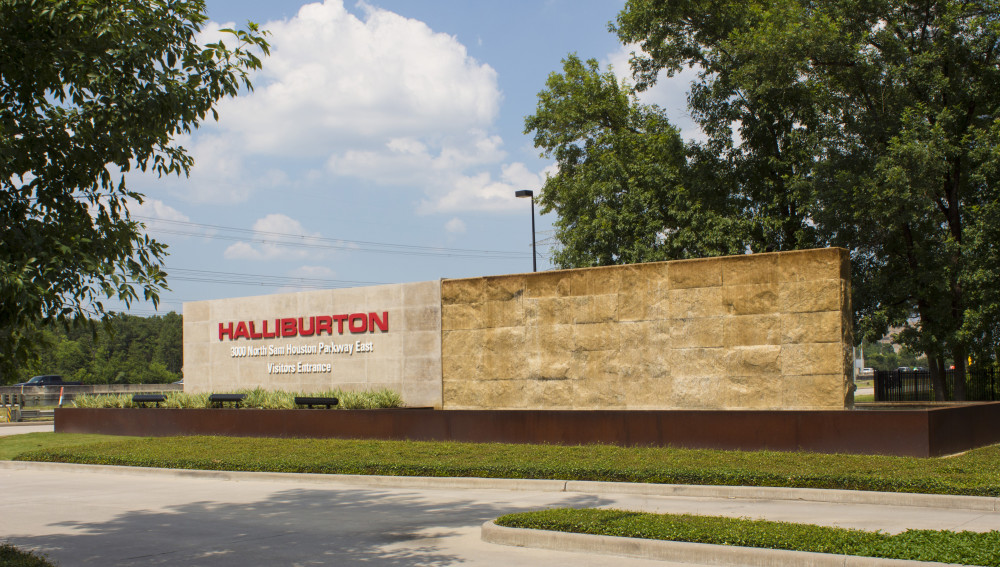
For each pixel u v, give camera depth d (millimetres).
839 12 28344
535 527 10047
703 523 9617
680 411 17859
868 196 26344
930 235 29016
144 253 9148
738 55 29344
